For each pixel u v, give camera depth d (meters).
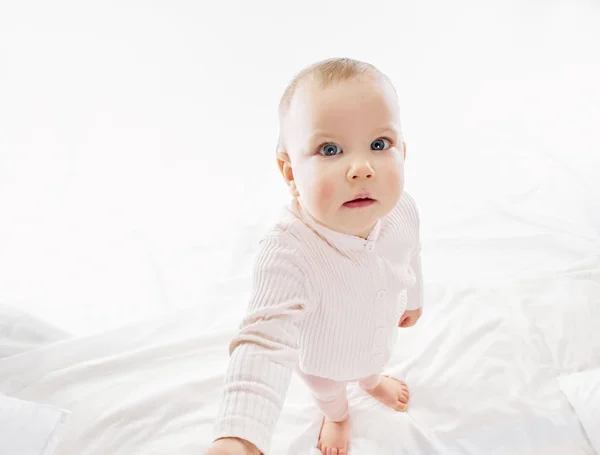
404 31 1.84
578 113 1.61
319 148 0.50
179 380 0.94
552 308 1.02
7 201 1.34
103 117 1.55
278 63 1.71
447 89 1.71
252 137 1.54
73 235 1.29
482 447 0.82
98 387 0.92
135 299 1.17
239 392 0.48
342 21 1.84
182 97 1.64
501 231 1.28
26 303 1.13
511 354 0.94
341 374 0.69
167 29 1.72
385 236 0.61
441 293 1.10
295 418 0.89
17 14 1.64
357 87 0.49
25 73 1.60
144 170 1.44
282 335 0.53
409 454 0.82
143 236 1.31
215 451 0.44
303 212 0.58
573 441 0.81
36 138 1.48
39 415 0.80
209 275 1.23
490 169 1.46
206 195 1.41
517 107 1.66
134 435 0.86
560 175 1.40
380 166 0.50
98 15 1.68
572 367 0.92
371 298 0.61
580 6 1.97
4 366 0.93
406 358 0.98
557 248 1.20
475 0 1.95
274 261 0.55
